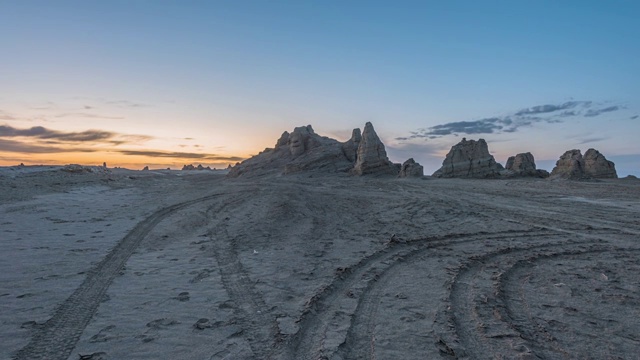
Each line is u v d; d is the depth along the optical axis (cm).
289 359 614
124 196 2759
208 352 628
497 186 3428
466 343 662
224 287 948
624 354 623
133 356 612
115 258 1202
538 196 2736
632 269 1102
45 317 751
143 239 1466
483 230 1650
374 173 4638
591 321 752
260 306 826
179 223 1769
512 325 730
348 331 710
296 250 1327
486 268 1119
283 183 3775
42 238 1423
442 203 2362
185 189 3253
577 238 1505
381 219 1919
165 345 649
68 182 3331
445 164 4538
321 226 1753
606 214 1995
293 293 905
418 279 1016
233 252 1300
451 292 912
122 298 865
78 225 1683
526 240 1479
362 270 1098
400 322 749
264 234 1580
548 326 731
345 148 5559
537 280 1010
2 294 867
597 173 4097
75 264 1115
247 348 643
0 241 1356
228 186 3472
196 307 819
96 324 727
